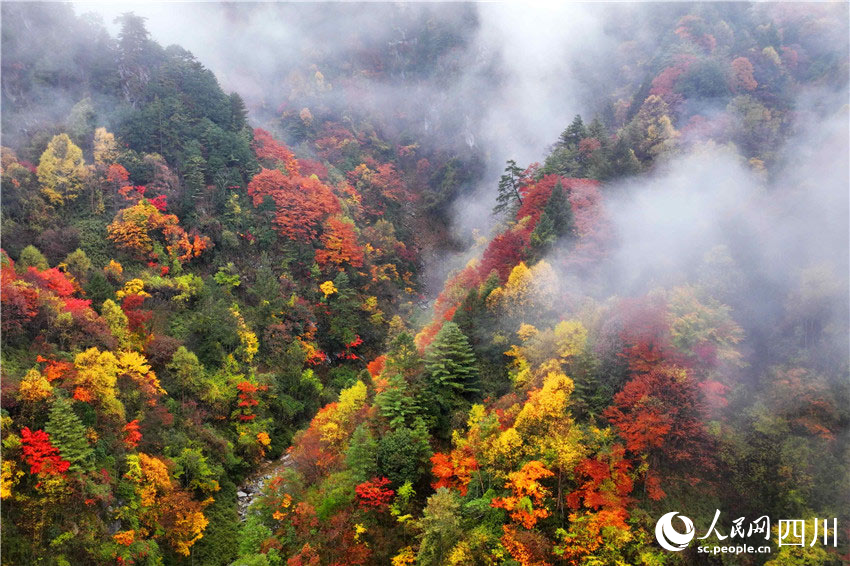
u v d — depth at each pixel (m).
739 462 35.69
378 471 40.53
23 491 38.12
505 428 39.97
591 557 31.14
